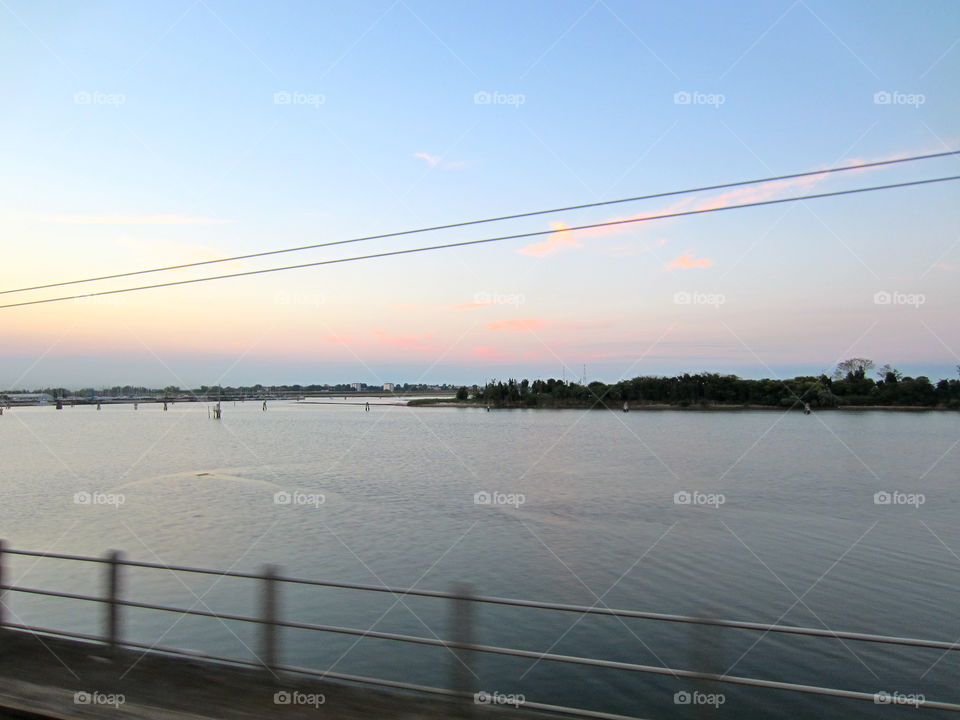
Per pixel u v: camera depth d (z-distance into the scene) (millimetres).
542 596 24938
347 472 69188
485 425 159625
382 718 7641
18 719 7836
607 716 7352
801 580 27062
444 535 36844
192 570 8969
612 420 161125
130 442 112375
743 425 137375
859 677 17078
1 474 67312
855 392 117250
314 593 23688
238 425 174250
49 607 21328
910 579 27031
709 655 7082
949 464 74125
